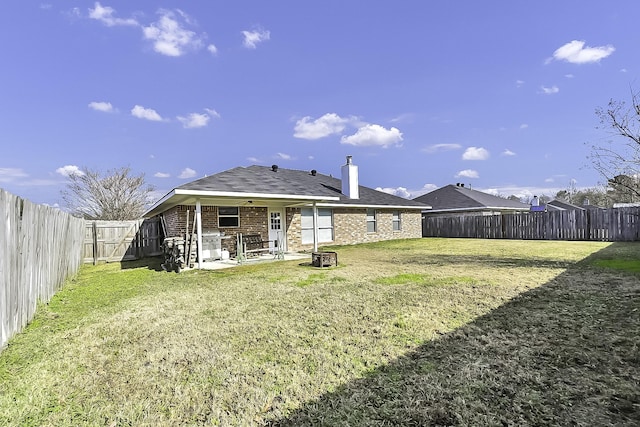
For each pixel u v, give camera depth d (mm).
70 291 7105
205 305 5520
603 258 9453
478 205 22531
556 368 2889
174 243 9766
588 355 3109
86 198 25188
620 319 4043
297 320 4527
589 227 16281
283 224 14633
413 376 2867
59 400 2684
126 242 13797
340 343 3670
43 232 5664
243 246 12023
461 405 2404
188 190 9422
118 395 2740
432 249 13750
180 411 2496
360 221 17953
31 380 3018
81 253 11547
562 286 5938
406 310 4797
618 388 2535
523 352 3236
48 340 4027
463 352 3307
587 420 2180
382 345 3578
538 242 15852
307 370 3068
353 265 9492
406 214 20609
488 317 4359
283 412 2436
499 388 2609
